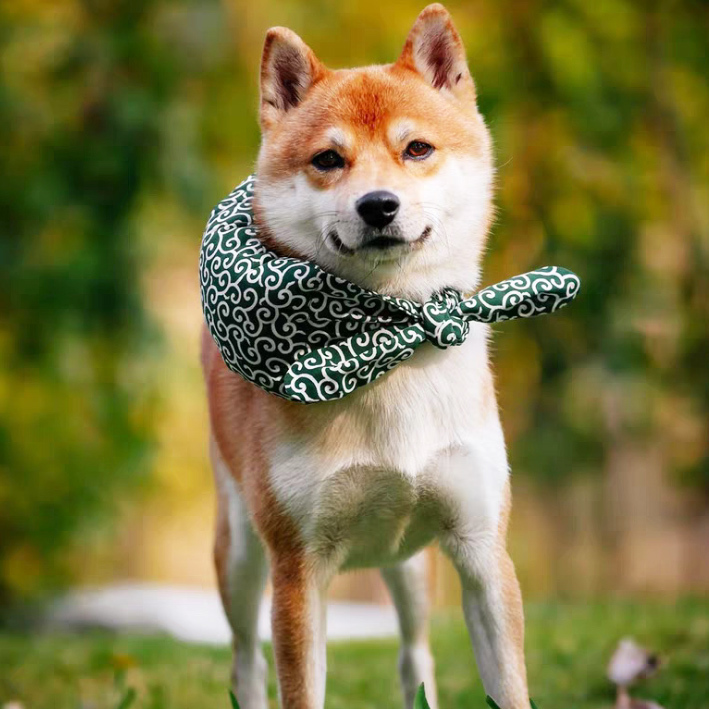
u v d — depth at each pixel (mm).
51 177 11945
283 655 4117
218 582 5094
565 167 12891
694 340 12914
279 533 4180
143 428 12344
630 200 12828
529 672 6301
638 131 13227
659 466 15148
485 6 13047
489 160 4395
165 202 12625
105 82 12148
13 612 10641
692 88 13523
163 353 12070
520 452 13539
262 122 4406
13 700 5930
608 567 15305
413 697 4961
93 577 14242
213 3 12141
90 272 11672
